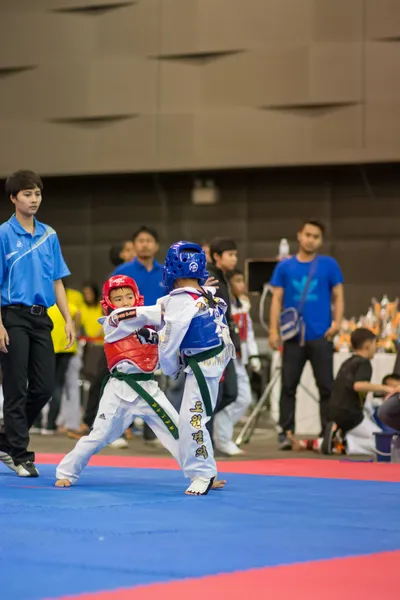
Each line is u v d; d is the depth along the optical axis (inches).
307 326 415.2
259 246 719.7
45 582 131.9
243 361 397.4
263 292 476.4
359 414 400.8
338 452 406.6
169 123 696.4
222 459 365.7
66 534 171.0
